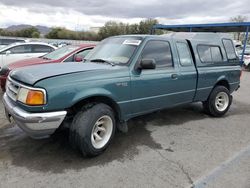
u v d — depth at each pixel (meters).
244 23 16.06
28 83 3.02
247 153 3.75
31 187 2.76
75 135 3.25
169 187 2.84
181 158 3.54
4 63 8.91
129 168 3.23
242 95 8.55
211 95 5.41
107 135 3.62
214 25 17.34
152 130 4.66
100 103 3.49
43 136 3.13
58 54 6.96
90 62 4.12
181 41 4.68
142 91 3.92
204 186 2.87
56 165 3.23
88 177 2.99
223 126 5.01
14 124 4.67
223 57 5.57
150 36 4.14
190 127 4.89
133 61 3.81
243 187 2.86
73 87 3.12
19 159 3.36
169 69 4.33
